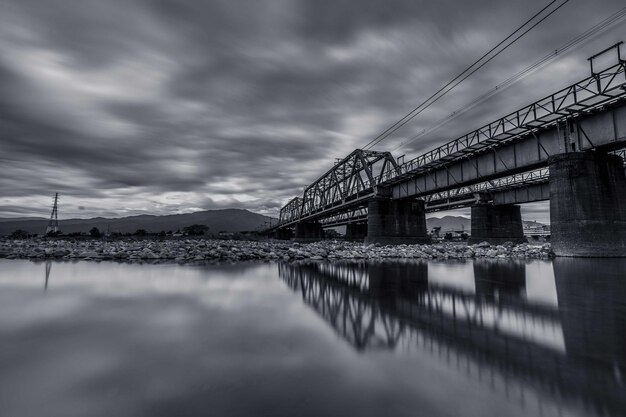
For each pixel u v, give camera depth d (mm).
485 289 12758
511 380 4676
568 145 28734
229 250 32094
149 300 10562
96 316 8469
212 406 3930
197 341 6477
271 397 4168
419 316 8586
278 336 6832
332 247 40625
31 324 7699
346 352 5875
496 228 65500
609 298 10805
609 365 5188
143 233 108688
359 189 69562
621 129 25344
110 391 4312
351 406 3951
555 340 6484
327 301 10516
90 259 28953
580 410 3838
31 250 34688
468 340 6547
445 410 3865
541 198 58219
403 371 5023
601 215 26375
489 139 36156
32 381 4625
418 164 51125
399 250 36094
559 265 21953
